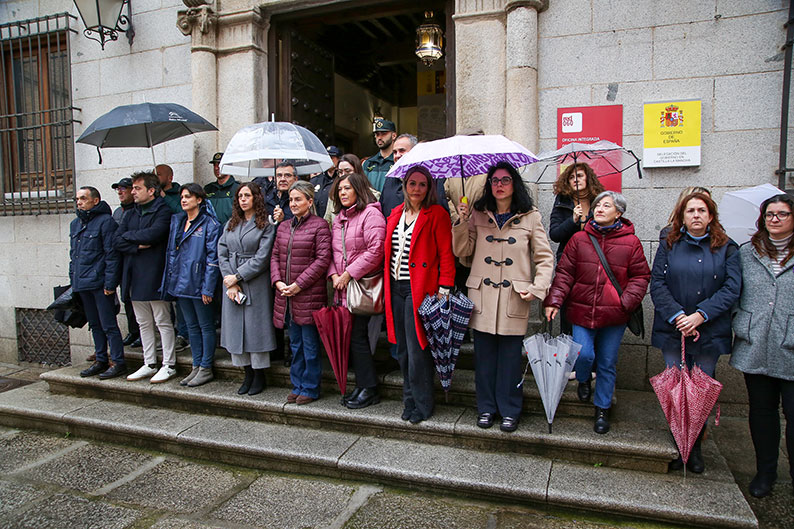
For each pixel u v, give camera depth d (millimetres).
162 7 5328
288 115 5348
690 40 3949
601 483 2914
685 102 3965
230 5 5082
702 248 2971
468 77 4406
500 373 3309
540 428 3301
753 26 3820
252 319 3916
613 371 3230
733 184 3918
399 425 3463
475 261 3363
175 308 5086
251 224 3959
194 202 4141
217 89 5195
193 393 4039
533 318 4133
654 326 3152
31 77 6023
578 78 4176
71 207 5660
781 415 3898
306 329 3770
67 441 3982
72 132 5688
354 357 3719
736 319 2977
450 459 3219
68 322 4688
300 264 3736
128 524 2875
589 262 3160
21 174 6062
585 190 3574
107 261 4344
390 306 3480
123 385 4281
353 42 7656
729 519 2576
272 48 5234
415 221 3367
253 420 3893
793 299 2803
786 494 3012
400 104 10031
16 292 5941
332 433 3627
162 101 5379
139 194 4293
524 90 4172
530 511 2891
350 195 3654
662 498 2758
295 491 3160
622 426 3322
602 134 4141
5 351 6066
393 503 2992
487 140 2959
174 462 3598
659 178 4062
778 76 3785
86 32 5508
